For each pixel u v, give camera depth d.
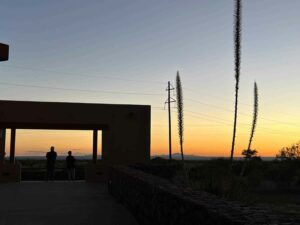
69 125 21.45
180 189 6.98
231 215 4.25
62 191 15.55
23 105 20.88
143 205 8.66
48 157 21.00
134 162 21.88
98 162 22.11
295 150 42.25
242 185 10.67
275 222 3.89
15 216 9.94
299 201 23.89
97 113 21.67
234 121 11.17
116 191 13.45
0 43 11.31
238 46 10.98
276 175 38.34
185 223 5.50
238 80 11.01
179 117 12.17
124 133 21.94
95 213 10.45
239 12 10.84
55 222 9.23
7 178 19.70
